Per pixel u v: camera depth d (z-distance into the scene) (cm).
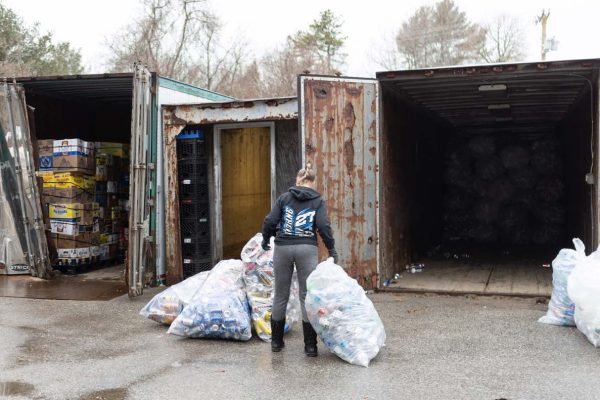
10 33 2495
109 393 443
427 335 595
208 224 915
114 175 1051
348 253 782
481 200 1337
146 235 829
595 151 756
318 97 771
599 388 439
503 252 1196
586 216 930
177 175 885
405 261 979
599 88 729
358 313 518
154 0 2789
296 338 593
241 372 488
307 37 3825
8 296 803
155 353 544
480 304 735
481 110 1132
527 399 420
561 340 569
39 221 916
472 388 443
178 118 872
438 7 3888
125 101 1121
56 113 1067
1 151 923
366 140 790
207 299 589
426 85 868
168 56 2820
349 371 487
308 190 536
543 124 1324
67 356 536
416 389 443
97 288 857
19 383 464
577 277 563
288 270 534
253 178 964
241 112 850
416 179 1073
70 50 2767
